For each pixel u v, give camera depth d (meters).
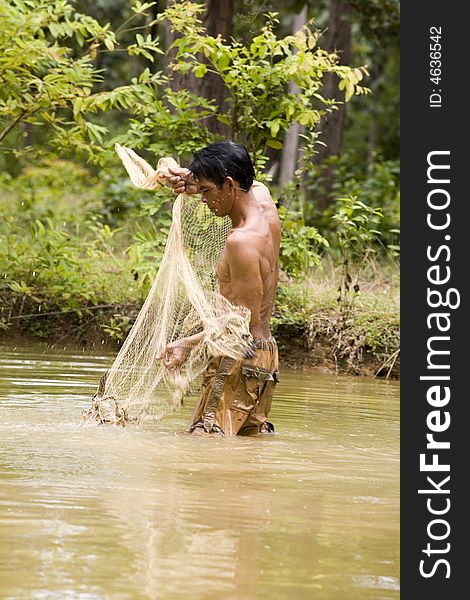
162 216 16.91
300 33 15.83
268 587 5.46
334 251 20.81
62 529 6.25
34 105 17.23
